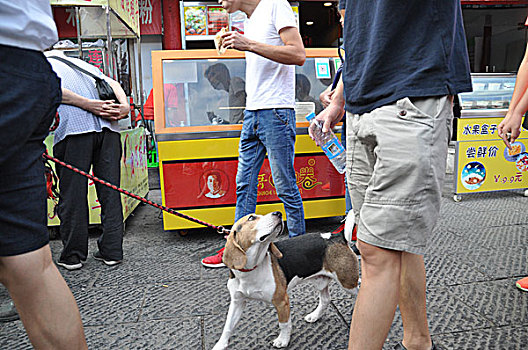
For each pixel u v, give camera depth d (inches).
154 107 144.3
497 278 110.1
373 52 54.9
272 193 153.8
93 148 122.0
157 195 237.3
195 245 146.6
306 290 105.9
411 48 53.4
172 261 131.0
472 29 361.4
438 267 118.5
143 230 168.7
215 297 103.9
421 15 52.9
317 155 154.4
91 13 165.8
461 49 55.9
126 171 174.7
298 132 151.8
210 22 301.3
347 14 60.3
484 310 92.9
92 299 104.4
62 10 235.8
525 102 80.7
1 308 97.3
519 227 156.7
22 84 44.8
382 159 54.0
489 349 77.9
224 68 147.9
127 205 173.9
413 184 52.3
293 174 120.6
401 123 53.0
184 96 145.9
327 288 89.3
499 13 354.6
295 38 111.5
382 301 55.2
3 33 43.1
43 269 48.4
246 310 95.7
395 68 54.4
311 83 154.5
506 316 90.0
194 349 81.0
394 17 53.3
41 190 48.6
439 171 53.7
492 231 152.4
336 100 84.9
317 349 79.8
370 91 56.3
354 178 62.7
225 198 151.0
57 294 49.4
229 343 82.4
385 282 55.5
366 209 56.2
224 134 146.9
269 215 73.7
